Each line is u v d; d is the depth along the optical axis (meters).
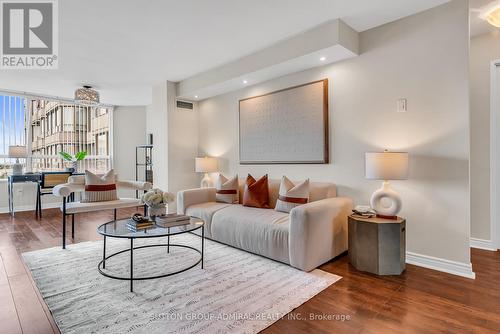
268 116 4.04
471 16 2.79
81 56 3.64
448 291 2.17
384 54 2.93
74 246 3.28
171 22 2.81
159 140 5.06
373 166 2.57
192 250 3.12
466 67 2.46
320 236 2.62
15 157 5.25
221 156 4.89
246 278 2.39
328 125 3.40
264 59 3.53
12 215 5.03
